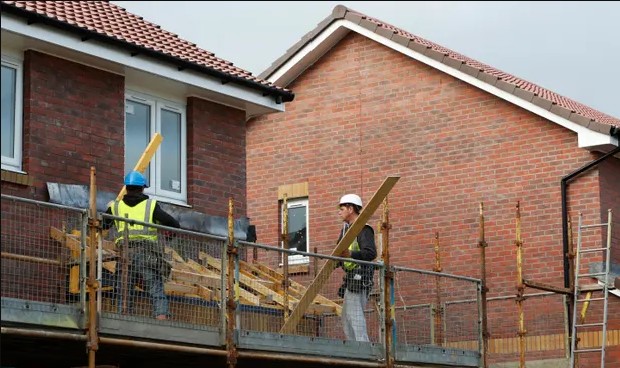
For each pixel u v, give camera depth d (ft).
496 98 75.05
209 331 50.67
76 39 54.24
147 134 60.18
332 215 79.82
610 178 72.23
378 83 79.82
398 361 57.77
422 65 78.28
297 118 82.58
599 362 69.05
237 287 52.19
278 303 55.93
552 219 71.97
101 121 56.80
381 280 57.62
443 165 76.43
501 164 74.33
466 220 74.84
